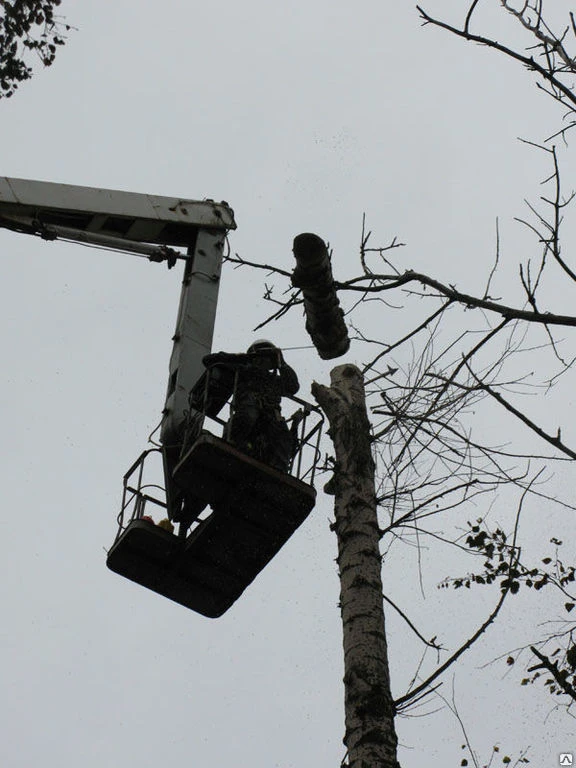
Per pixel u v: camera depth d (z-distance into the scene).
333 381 14.16
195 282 22.19
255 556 18.77
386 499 12.86
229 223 22.94
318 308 12.91
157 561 19.09
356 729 11.41
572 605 14.51
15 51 17.30
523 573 15.04
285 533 18.41
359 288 11.94
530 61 10.41
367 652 11.89
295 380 18.84
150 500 19.70
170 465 19.88
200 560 18.89
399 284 11.73
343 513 13.01
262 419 18.27
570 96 10.41
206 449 17.44
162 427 20.41
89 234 21.66
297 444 18.69
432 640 12.16
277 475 17.58
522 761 13.40
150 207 22.27
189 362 21.16
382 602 12.38
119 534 19.42
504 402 11.10
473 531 15.36
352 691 11.70
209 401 19.17
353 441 13.34
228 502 17.98
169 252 22.41
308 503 17.86
